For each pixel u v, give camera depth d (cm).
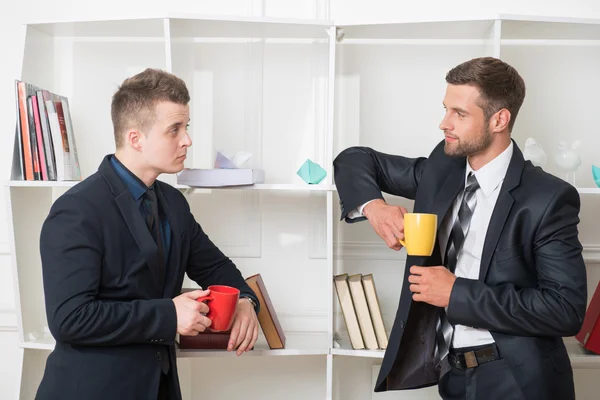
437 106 259
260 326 227
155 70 184
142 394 172
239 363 269
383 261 263
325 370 268
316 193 263
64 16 265
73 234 165
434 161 191
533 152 224
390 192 208
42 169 223
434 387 264
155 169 181
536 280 169
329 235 220
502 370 166
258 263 264
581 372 262
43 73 248
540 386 161
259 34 241
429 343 184
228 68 261
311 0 260
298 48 260
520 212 166
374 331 222
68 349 170
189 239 197
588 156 257
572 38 244
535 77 256
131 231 173
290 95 261
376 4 260
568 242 162
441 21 216
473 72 171
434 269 167
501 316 159
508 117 172
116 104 180
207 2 263
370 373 267
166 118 178
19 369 226
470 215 177
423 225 163
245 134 261
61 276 163
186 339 212
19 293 226
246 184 213
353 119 260
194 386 269
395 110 260
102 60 262
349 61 259
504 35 238
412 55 258
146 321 168
